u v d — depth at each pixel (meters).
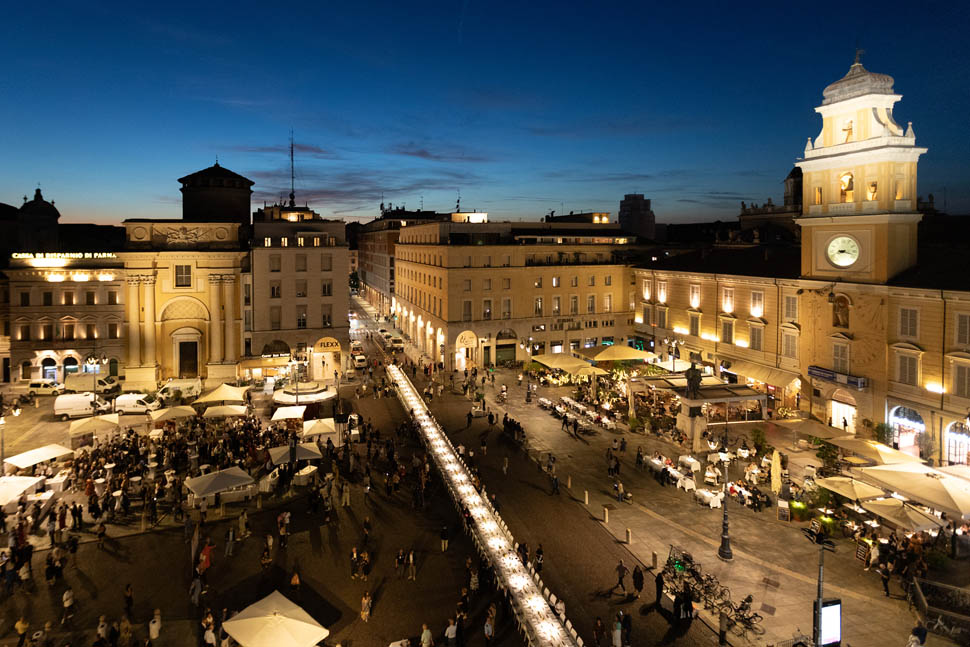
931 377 44.59
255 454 47.62
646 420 55.78
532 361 82.38
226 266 73.44
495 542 35.22
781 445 47.09
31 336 69.88
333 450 48.41
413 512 39.75
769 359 60.25
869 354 49.16
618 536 36.38
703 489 42.12
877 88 48.16
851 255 50.72
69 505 40.00
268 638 22.78
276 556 34.12
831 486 35.94
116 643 25.94
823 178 53.19
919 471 34.69
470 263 82.31
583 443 53.38
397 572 32.50
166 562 33.41
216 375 73.62
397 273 117.88
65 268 69.88
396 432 56.31
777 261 64.19
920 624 27.05
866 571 31.94
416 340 101.62
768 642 26.36
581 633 27.30
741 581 31.12
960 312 42.47
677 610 28.25
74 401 59.34
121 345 71.88
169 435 50.81
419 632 27.52
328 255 77.44
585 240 90.25
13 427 56.81
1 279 71.44
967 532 33.78
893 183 47.41
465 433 56.16
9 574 30.03
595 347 70.38
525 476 45.78
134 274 70.44
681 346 74.62
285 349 77.44
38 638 25.69
